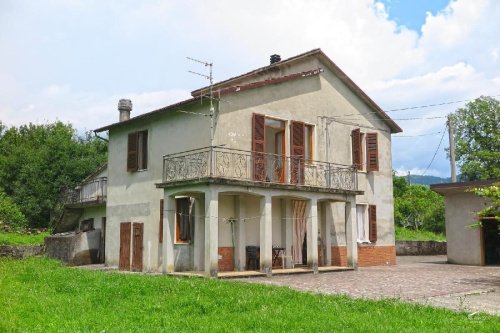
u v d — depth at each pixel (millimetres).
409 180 52594
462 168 44281
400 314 9141
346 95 23047
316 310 9469
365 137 23625
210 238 15992
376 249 23359
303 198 18766
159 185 17953
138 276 14914
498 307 10547
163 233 17797
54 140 38312
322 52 21641
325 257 20922
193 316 9195
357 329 7977
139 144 21688
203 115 18219
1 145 43312
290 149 19922
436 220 44156
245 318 8766
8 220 32531
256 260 18281
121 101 26969
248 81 20109
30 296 11211
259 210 19078
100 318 9078
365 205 23250
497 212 15133
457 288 13602
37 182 36625
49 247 25469
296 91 20719
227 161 17797
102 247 25219
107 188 23391
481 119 44531
